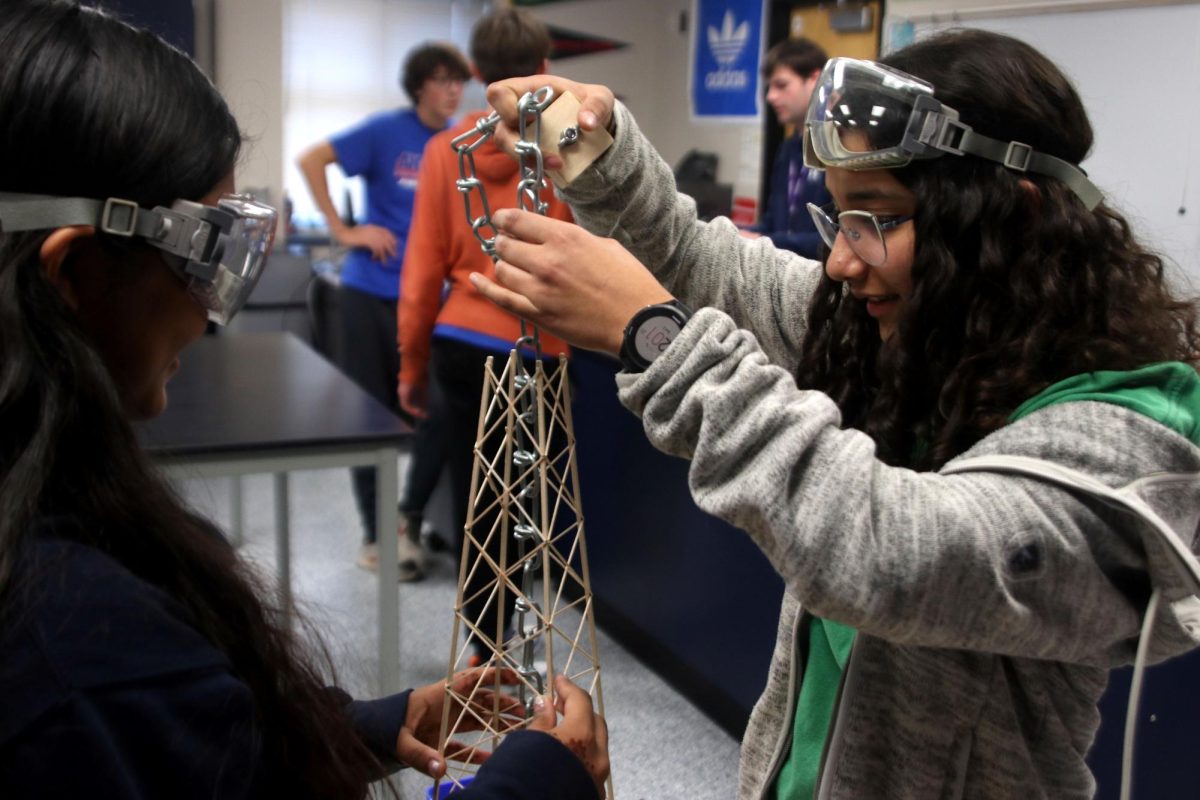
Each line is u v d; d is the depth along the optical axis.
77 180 0.59
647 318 0.75
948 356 0.85
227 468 1.96
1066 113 0.81
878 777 0.89
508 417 0.89
